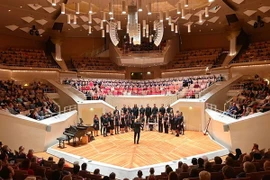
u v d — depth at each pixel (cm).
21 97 1490
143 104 1912
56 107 1675
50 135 1238
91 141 1338
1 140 1077
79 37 2819
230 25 2366
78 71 2516
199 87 1908
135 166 922
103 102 1767
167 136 1452
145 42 2802
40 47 2598
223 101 1723
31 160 695
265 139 982
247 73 1977
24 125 1138
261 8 1909
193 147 1182
